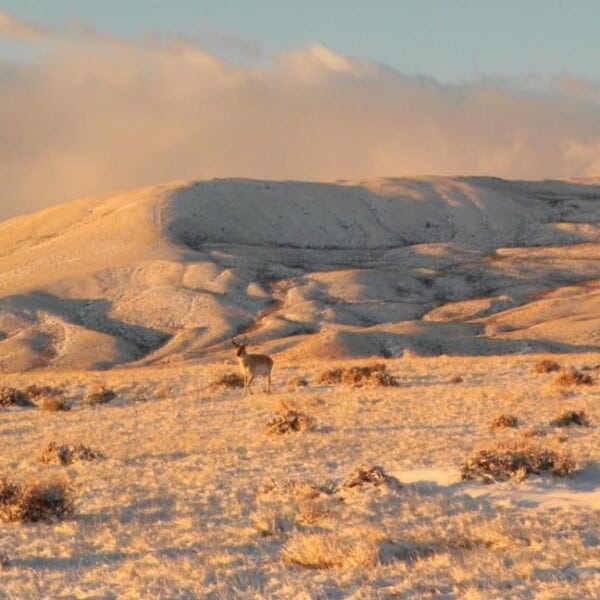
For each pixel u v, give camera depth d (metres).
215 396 125.81
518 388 116.62
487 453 60.00
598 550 41.06
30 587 42.31
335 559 42.38
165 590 40.25
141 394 135.00
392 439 78.50
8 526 55.97
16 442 94.81
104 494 63.00
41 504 56.97
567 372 117.94
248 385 123.50
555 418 83.88
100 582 42.78
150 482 66.19
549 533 45.16
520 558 40.66
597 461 62.34
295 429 85.94
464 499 55.28
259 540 48.41
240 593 38.72
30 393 141.25
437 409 97.44
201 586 40.59
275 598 38.09
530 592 36.03
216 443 81.81
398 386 128.50
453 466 63.56
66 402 132.38
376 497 55.94
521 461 59.25
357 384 128.88
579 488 55.53
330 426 88.75
